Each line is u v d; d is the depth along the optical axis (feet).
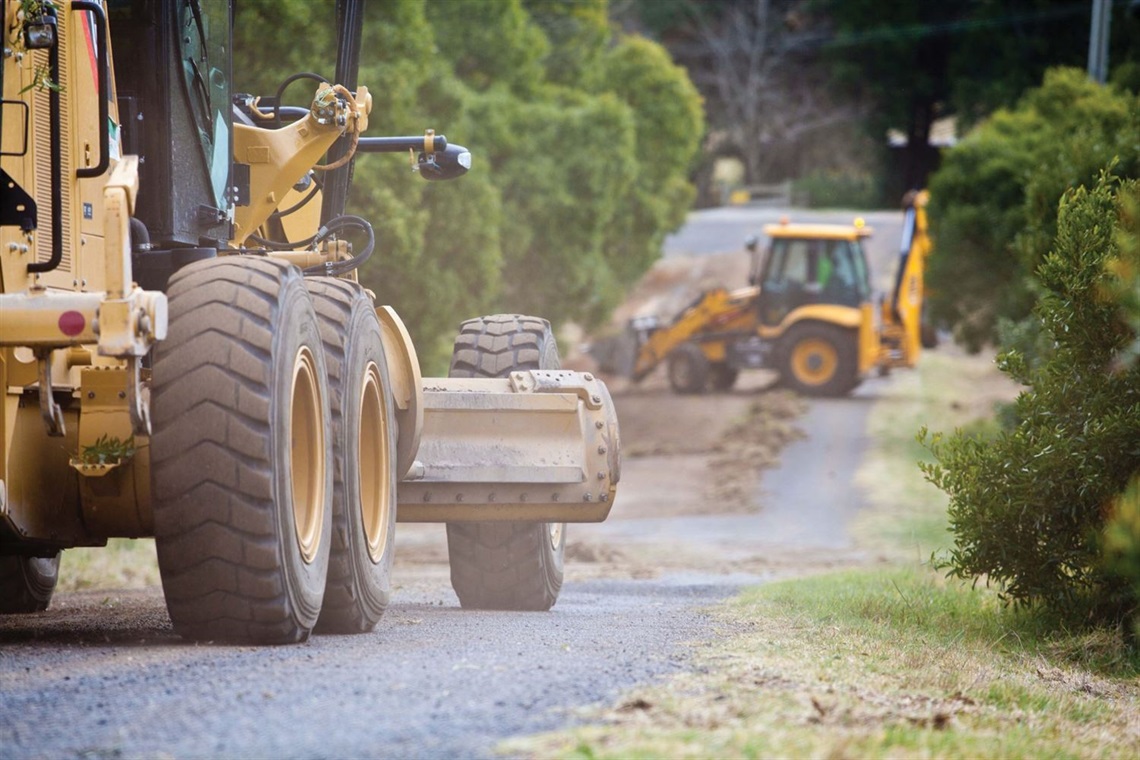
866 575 148.05
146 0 74.18
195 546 62.64
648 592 137.28
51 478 65.72
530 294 319.88
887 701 57.11
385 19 226.99
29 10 62.08
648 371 392.47
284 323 64.59
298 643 66.54
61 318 58.75
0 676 56.59
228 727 46.83
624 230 380.17
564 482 93.04
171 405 62.64
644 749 44.09
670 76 401.49
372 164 219.20
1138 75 296.10
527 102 327.67
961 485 99.30
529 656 61.98
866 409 359.25
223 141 83.46
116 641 69.05
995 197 299.38
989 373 423.23
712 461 314.14
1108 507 94.38
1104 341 96.07
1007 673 76.84
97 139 70.59
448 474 91.76
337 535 72.13
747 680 57.16
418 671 56.49
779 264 377.30
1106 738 61.21
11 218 61.62
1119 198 95.40
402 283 229.86
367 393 79.00
